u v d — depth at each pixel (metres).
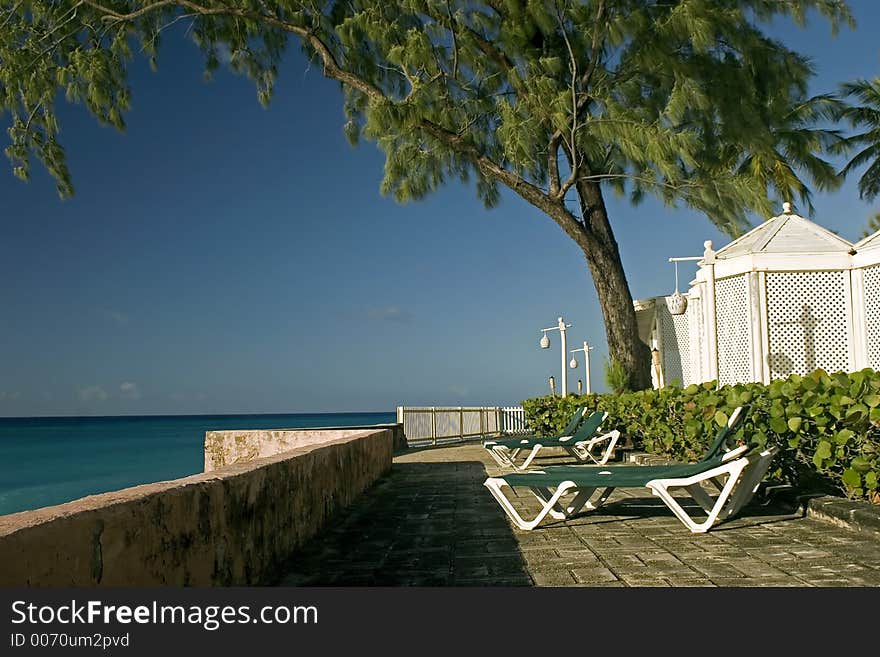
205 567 3.55
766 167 20.88
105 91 14.27
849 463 6.09
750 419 7.17
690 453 9.59
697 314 14.55
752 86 12.04
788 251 11.88
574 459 13.12
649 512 6.79
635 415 11.37
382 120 11.49
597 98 11.71
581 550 5.18
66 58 14.81
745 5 12.12
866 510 5.53
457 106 13.51
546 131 13.05
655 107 12.11
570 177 12.81
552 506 6.04
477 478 10.66
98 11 14.73
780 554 4.82
